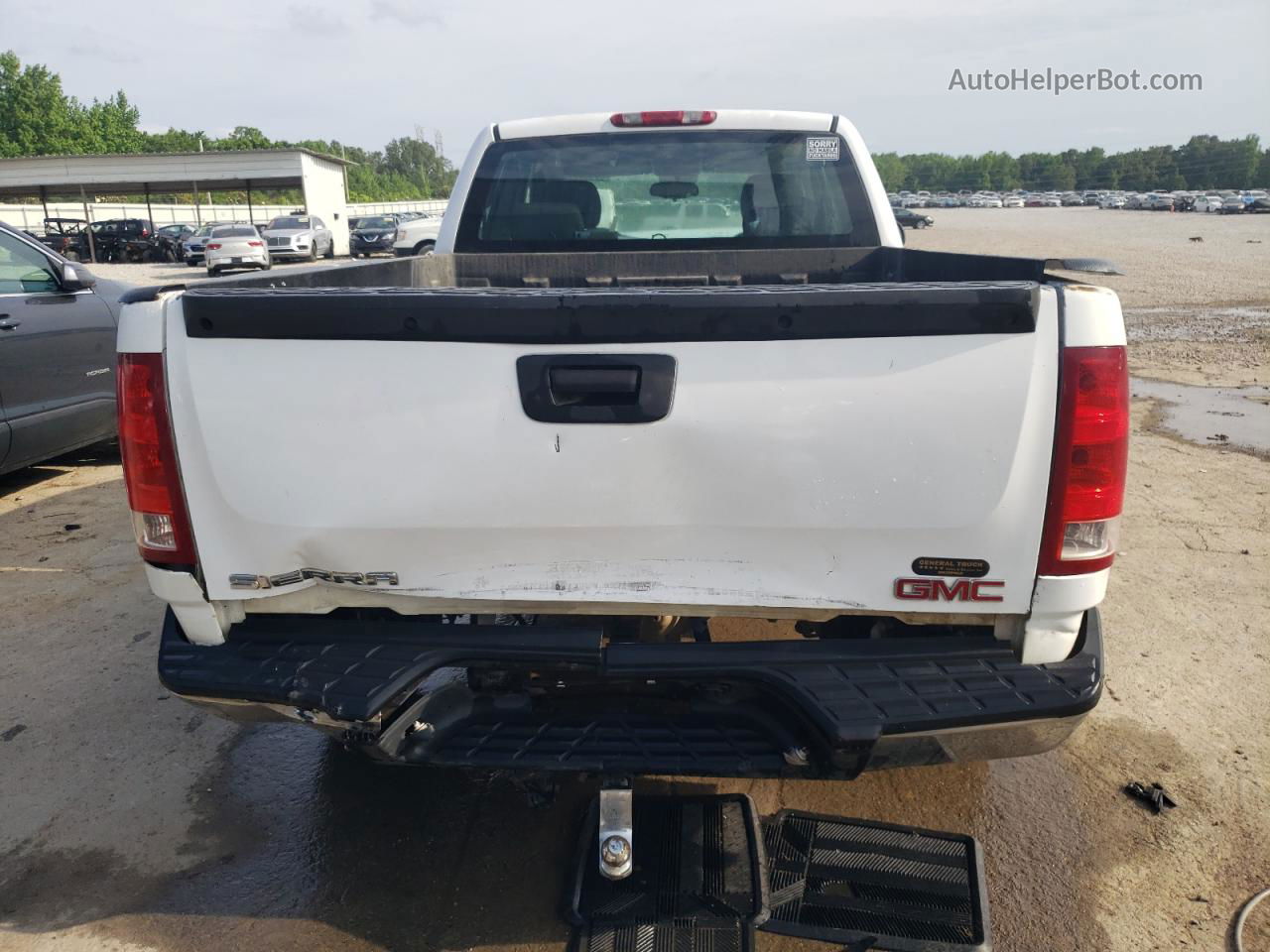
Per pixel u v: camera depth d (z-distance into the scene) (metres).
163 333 1.98
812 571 2.01
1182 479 5.86
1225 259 22.59
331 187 42.31
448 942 2.34
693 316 1.86
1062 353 1.85
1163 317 13.42
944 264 3.38
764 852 2.55
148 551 2.11
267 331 1.94
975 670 2.03
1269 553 4.66
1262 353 10.34
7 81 76.19
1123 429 1.91
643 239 4.29
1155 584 4.31
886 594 2.01
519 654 2.08
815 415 1.89
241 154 38.62
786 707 2.09
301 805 2.89
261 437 2.00
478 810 2.86
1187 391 8.47
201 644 2.18
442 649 2.10
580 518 1.98
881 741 1.98
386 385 1.94
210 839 2.74
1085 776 2.96
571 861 2.62
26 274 5.64
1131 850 2.63
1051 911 2.40
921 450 1.90
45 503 5.82
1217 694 3.41
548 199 4.26
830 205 4.21
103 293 6.21
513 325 1.88
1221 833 2.70
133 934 2.38
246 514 2.05
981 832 2.71
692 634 2.60
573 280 4.05
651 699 2.26
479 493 1.98
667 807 2.71
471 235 4.30
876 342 1.86
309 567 2.10
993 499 1.92
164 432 2.02
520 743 2.15
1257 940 2.31
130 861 2.65
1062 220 44.25
